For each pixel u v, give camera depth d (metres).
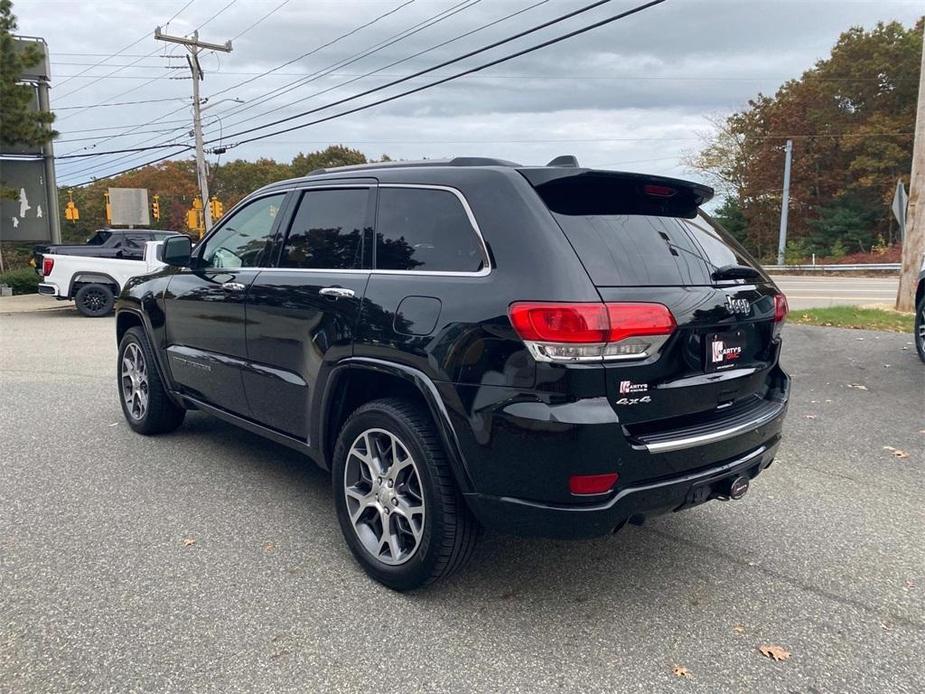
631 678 2.70
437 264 3.19
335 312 3.52
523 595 3.30
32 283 21.03
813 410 6.50
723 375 3.18
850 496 4.57
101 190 72.31
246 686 2.61
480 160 3.48
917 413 6.37
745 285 3.37
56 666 2.71
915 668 2.80
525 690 2.62
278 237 4.17
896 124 39.69
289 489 4.57
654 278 2.94
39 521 4.03
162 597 3.22
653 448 2.82
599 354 2.70
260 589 3.31
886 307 12.75
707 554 3.76
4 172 21.22
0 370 8.65
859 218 41.19
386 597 3.26
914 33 39.84
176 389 5.17
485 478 2.90
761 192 45.66
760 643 2.95
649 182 3.24
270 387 4.08
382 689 2.61
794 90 44.50
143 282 5.54
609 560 3.68
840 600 3.30
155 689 2.58
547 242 2.85
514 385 2.78
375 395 3.62
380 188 3.61
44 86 21.64
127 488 4.56
